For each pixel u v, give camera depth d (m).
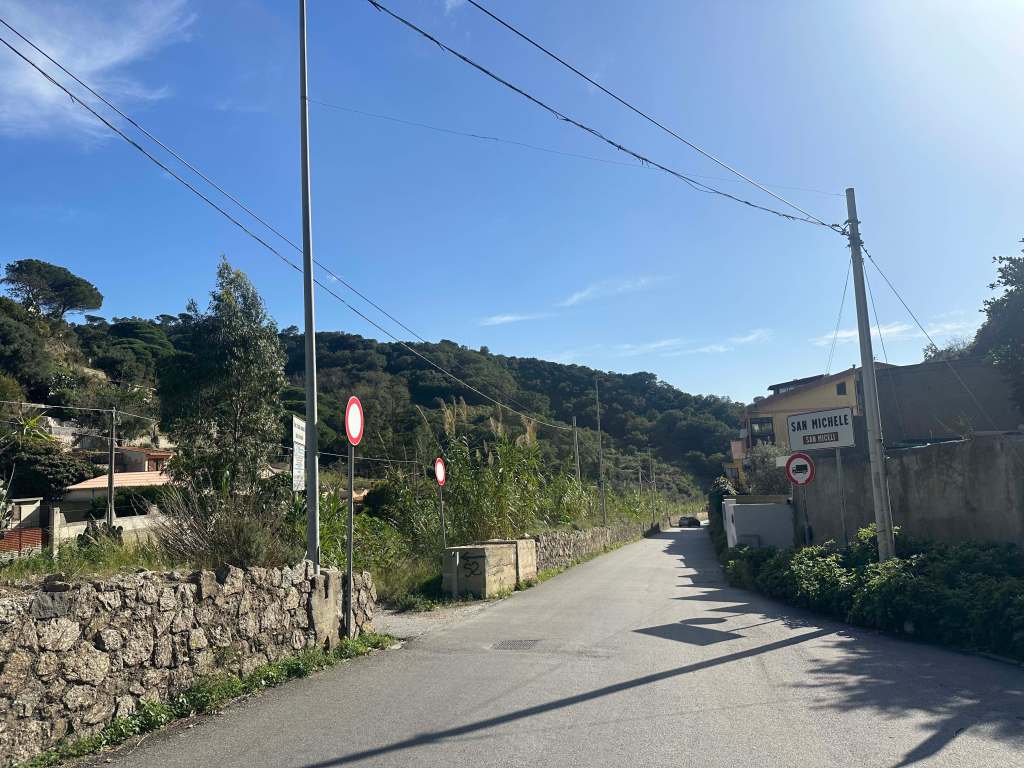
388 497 19.84
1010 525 10.95
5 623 4.61
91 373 60.16
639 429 80.88
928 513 13.05
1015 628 7.73
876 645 8.69
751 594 14.52
